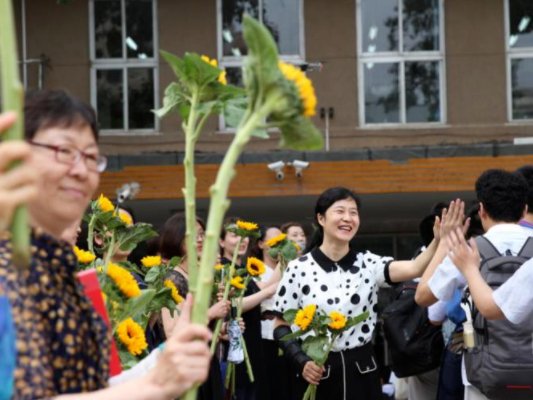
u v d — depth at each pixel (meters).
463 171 16.06
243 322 6.64
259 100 1.79
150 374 1.79
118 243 4.45
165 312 4.77
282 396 7.55
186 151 2.05
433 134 16.84
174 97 2.14
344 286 5.68
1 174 1.40
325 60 16.98
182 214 6.05
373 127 16.91
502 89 16.91
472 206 5.97
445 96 16.95
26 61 16.84
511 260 4.55
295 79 1.80
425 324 5.89
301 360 5.61
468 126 16.86
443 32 17.05
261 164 15.92
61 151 1.98
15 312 1.77
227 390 6.61
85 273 2.48
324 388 5.56
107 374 2.04
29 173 1.41
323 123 16.92
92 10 17.23
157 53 17.27
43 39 17.11
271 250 6.83
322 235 6.09
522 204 4.80
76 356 1.93
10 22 1.43
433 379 6.52
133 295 3.14
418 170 16.05
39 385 1.74
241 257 8.32
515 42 17.02
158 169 16.12
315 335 5.41
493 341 4.51
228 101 2.09
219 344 6.77
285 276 5.80
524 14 16.98
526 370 4.46
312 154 16.00
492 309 4.05
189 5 17.22
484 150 16.17
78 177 2.00
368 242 17.23
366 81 17.09
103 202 4.41
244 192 15.81
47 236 1.92
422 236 6.50
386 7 17.12
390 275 5.63
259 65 1.77
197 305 1.78
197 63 2.07
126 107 17.19
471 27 17.00
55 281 1.92
